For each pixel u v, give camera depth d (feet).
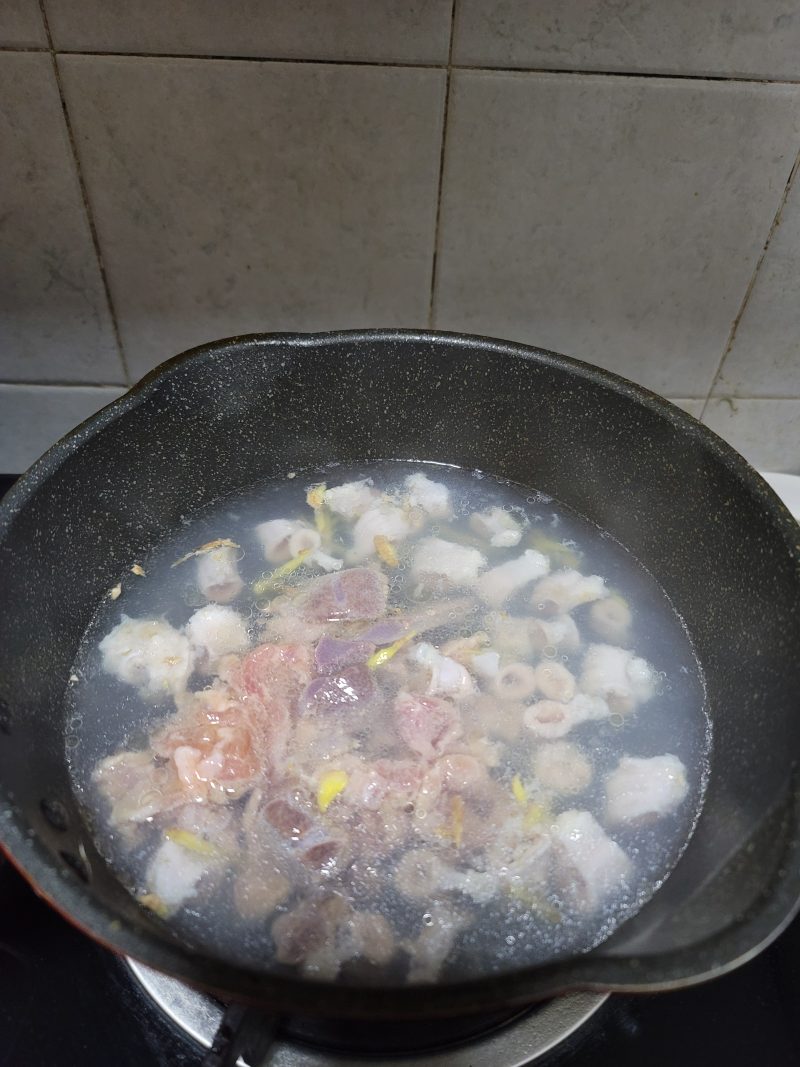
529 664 1.33
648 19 1.21
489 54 1.24
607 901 1.06
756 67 1.25
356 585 1.41
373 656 1.31
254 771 1.15
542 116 1.31
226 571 1.44
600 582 1.44
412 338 1.38
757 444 1.82
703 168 1.37
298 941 1.00
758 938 0.78
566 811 1.14
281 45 1.23
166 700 1.26
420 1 1.18
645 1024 1.01
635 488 1.41
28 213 1.40
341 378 1.44
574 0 1.18
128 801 1.12
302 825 1.10
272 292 1.53
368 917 1.02
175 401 1.35
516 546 1.51
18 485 1.16
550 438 1.47
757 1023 1.02
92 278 1.49
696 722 1.27
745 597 1.20
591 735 1.25
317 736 1.20
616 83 1.27
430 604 1.41
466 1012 0.73
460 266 1.50
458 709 1.25
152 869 1.06
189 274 1.49
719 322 1.58
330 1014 0.73
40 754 1.10
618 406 1.34
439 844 1.09
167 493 1.45
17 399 1.68
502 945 1.01
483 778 1.17
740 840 0.97
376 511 1.53
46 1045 0.98
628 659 1.33
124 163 1.35
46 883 0.82
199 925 1.02
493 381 1.42
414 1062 0.97
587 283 1.52
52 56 1.23
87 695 1.27
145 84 1.26
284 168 1.36
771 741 1.05
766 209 1.42
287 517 1.54
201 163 1.35
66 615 1.28
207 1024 0.99
